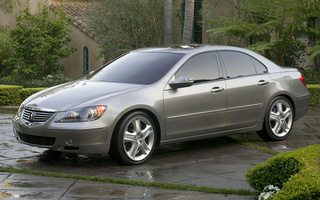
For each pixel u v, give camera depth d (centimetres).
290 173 479
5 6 2355
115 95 662
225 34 1487
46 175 590
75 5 2420
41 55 1948
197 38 1900
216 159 707
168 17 1636
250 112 796
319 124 1012
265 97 816
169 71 716
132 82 714
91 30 2012
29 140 676
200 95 730
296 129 957
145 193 525
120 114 648
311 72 1471
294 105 861
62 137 635
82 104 647
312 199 412
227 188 552
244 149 778
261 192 495
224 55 785
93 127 632
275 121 840
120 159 657
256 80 805
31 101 694
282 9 1327
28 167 649
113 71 763
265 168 499
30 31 1967
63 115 641
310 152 514
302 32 1414
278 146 806
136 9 1734
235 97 773
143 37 1756
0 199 502
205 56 762
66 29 2014
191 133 729
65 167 652
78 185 552
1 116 1123
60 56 1978
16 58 2006
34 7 2322
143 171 633
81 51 2084
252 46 1399
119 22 1752
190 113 721
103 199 504
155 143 693
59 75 1856
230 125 772
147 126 679
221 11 1664
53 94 698
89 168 647
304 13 1426
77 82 757
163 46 816
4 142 808
